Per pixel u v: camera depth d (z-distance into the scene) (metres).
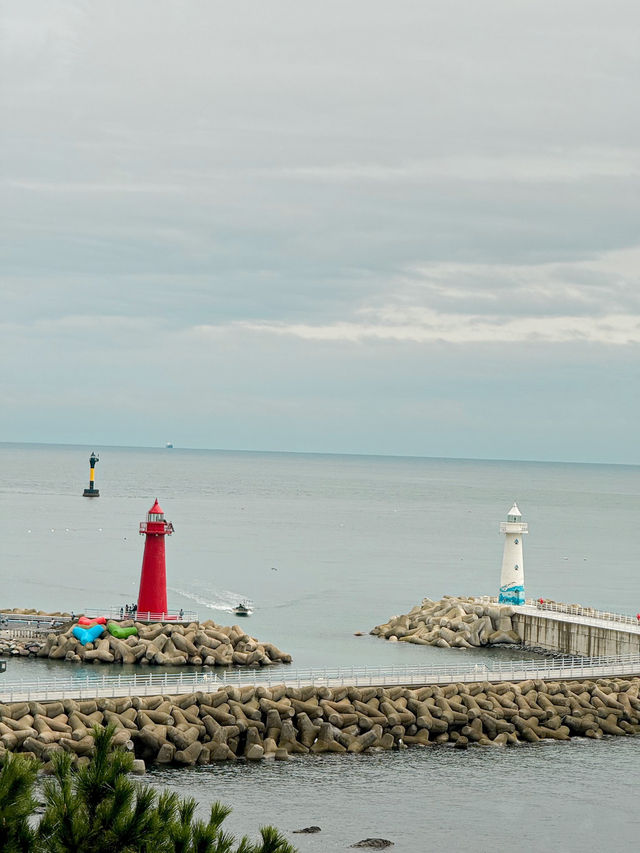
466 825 61.69
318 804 63.31
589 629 105.31
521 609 112.75
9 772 31.41
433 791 66.38
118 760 32.47
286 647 110.50
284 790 65.00
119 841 30.97
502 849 59.03
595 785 68.62
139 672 93.69
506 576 115.06
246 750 70.62
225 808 33.91
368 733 73.44
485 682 80.94
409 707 76.62
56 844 30.81
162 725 69.31
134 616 104.62
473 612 114.44
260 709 72.50
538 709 79.50
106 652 97.12
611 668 89.44
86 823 31.25
